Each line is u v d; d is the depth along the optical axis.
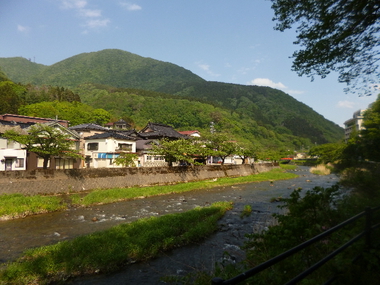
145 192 22.31
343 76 6.82
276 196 22.69
